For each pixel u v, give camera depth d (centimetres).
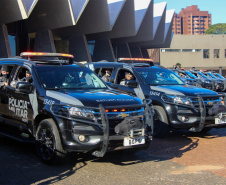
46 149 555
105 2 3097
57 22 2819
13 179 480
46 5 2658
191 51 7194
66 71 655
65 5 2666
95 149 520
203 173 516
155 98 799
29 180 476
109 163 570
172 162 582
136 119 527
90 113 513
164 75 923
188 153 650
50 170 526
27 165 553
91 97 541
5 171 519
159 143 743
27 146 696
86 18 3238
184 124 752
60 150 527
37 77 609
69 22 2772
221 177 496
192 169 538
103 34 3938
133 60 974
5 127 700
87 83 654
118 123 527
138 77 882
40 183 463
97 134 509
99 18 3228
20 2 2272
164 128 781
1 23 2495
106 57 4006
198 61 7231
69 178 486
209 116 761
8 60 720
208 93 795
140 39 4541
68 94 553
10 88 658
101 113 500
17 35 3052
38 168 536
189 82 2189
